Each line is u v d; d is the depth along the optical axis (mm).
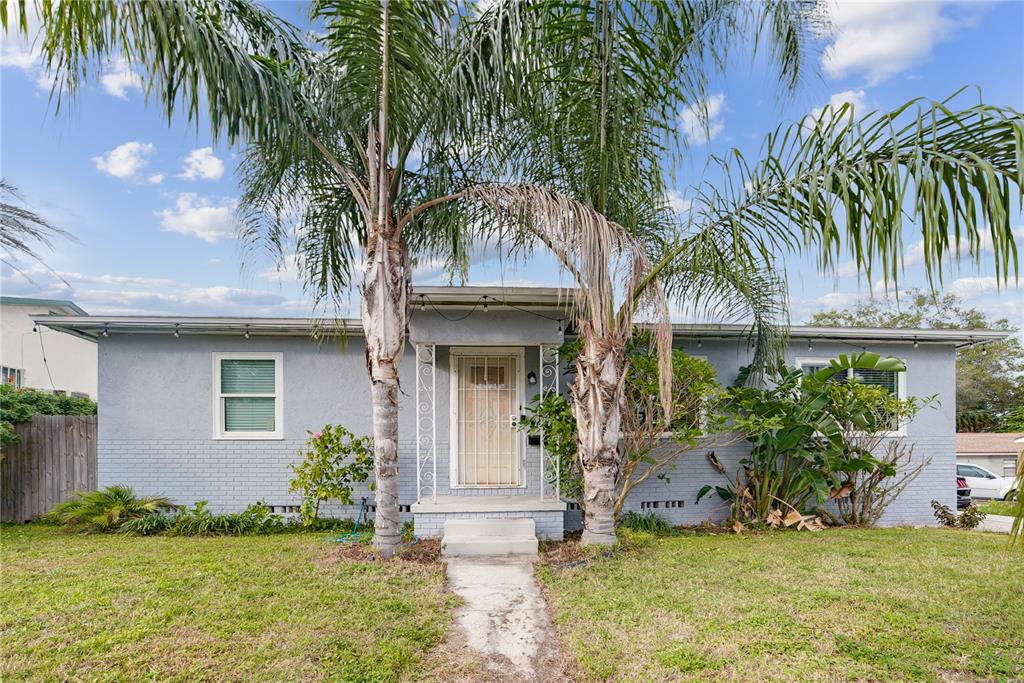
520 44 6027
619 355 7066
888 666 3986
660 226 7523
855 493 9609
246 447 9242
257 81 5691
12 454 9562
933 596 5410
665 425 8188
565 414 8086
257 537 8211
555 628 4891
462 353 9328
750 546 7609
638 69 6391
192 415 9219
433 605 5250
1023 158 3494
